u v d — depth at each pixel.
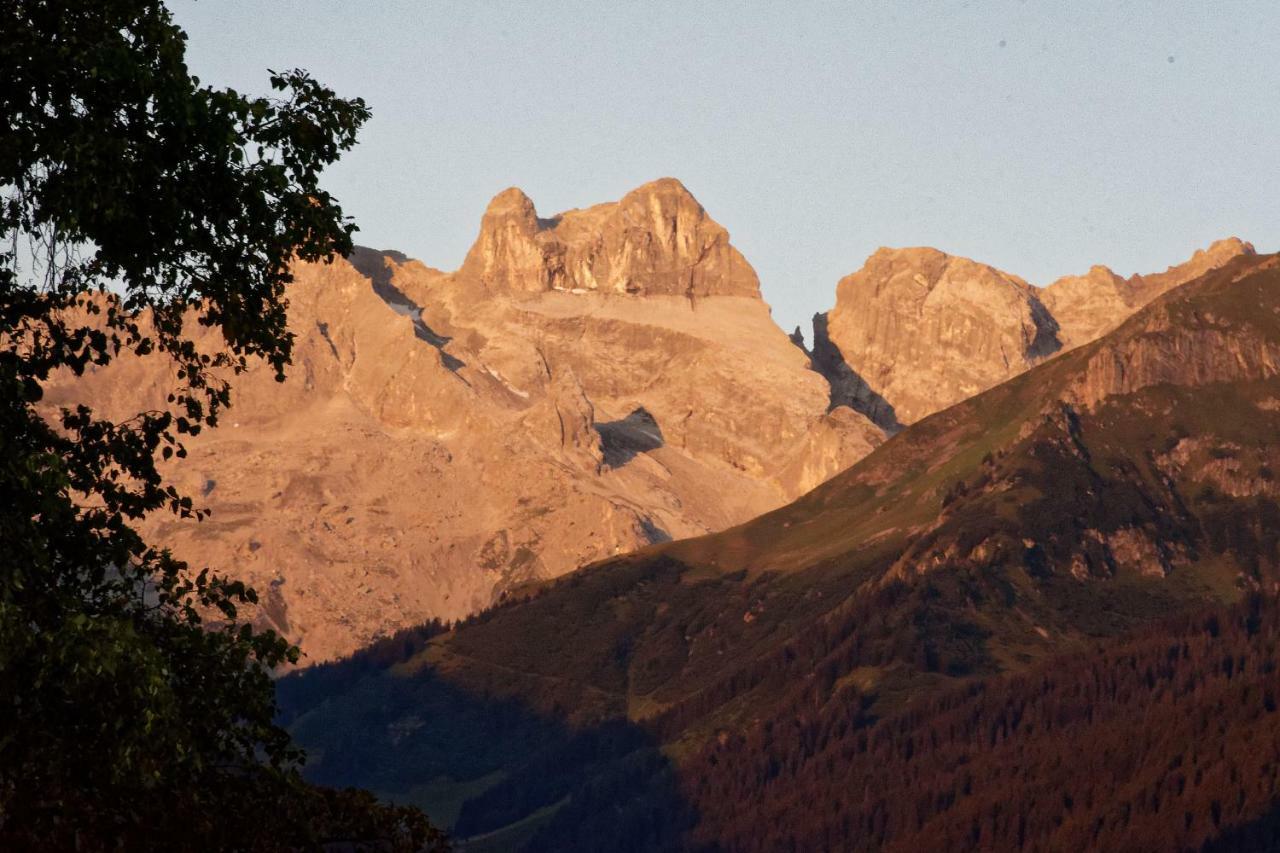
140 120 97.50
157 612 98.62
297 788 99.19
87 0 95.50
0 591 86.00
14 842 86.06
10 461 88.81
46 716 89.56
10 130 92.88
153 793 92.62
